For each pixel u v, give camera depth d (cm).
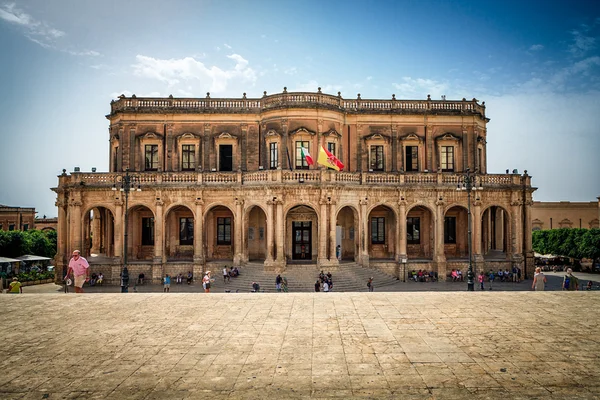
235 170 5369
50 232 8000
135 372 1259
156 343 1481
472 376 1223
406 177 5034
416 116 5494
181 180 5019
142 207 5350
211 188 4956
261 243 5175
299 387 1159
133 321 1716
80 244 5025
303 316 1761
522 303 1959
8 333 1586
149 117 5434
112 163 5625
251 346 1448
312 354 1380
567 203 9188
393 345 1451
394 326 1639
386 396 1110
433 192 5091
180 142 5409
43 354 1395
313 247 5069
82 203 5072
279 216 4569
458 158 5528
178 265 5019
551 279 5434
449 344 1459
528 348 1426
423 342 1477
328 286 4016
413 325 1650
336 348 1427
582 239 6400
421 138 5500
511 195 5234
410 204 5062
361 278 4562
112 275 4966
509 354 1377
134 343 1483
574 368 1276
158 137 5406
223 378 1216
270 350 1413
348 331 1585
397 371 1255
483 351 1401
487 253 5650
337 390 1142
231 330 1603
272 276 4431
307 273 4488
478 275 4956
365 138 5422
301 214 5059
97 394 1130
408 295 2109
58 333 1583
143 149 5434
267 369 1273
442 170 5528
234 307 1898
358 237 4922
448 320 1708
